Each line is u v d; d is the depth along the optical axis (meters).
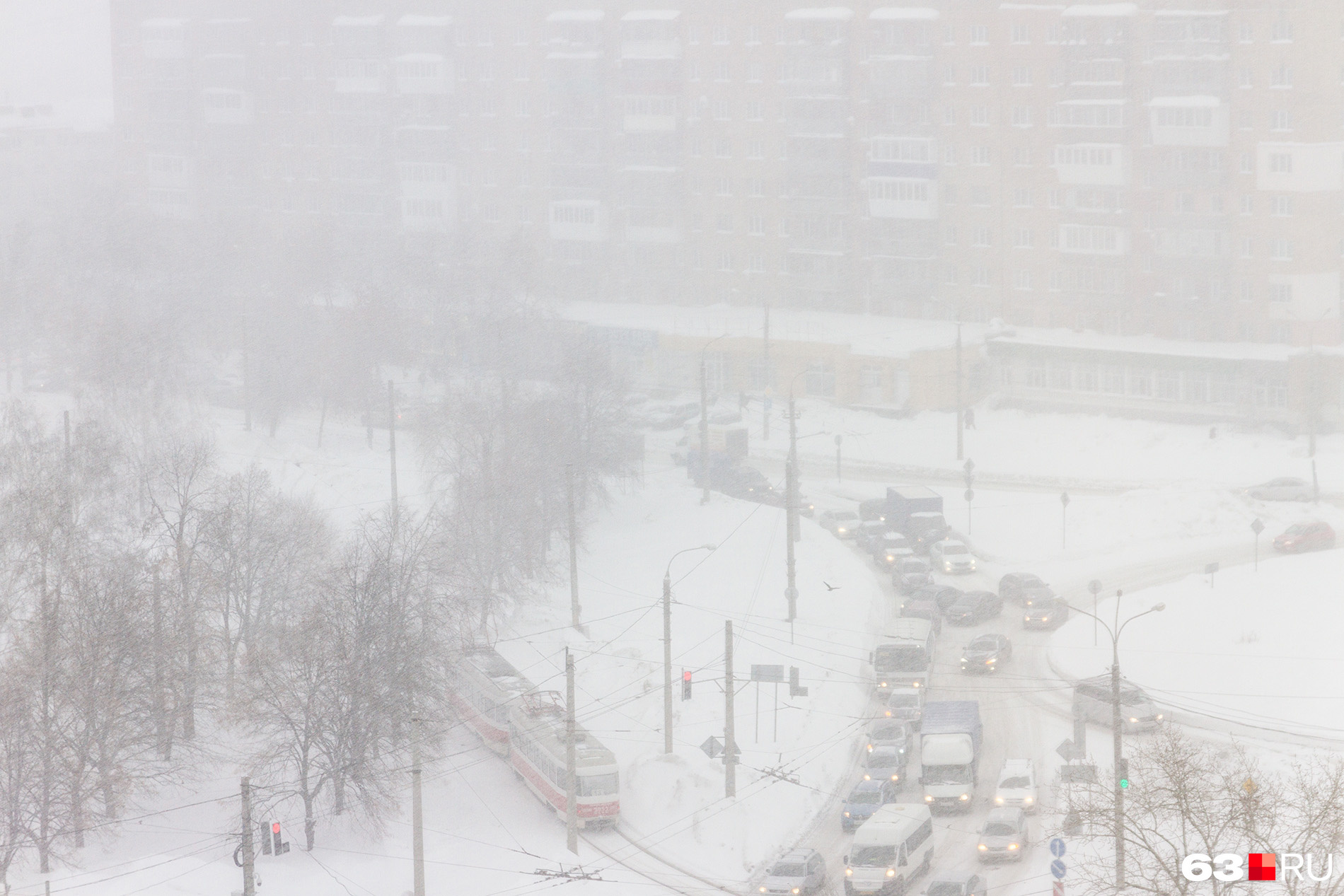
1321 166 112.69
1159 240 118.94
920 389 118.56
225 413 122.06
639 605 80.88
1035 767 60.62
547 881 51.84
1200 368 112.31
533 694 63.69
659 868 54.19
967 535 92.81
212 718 65.12
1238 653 70.06
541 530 87.00
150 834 56.22
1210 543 88.62
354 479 102.31
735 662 72.00
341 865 53.03
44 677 55.00
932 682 70.56
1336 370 109.19
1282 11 112.38
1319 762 57.16
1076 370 118.12
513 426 89.94
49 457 85.44
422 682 60.06
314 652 58.56
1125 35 119.81
